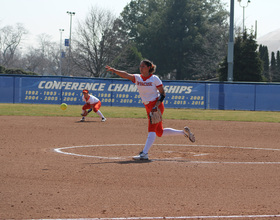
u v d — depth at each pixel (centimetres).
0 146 1512
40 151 1416
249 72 6844
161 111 1258
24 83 4109
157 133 1288
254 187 929
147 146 1252
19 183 922
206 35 10869
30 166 1122
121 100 4141
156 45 11150
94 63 9062
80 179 970
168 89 4162
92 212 719
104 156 1333
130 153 1412
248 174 1072
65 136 1884
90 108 2662
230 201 809
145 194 848
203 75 10356
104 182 945
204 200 812
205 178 1010
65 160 1235
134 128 2302
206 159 1309
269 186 942
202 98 4181
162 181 967
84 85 4119
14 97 4106
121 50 9544
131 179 980
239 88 4188
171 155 1377
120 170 1081
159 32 10906
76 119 2786
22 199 794
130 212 723
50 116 2969
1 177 978
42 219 677
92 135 1948
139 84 1226
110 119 2838
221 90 4184
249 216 713
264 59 10544
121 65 9250
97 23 9094
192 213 725
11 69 7156
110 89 4131
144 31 11212
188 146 1633
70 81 4119
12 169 1075
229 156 1388
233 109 4188
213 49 10319
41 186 898
